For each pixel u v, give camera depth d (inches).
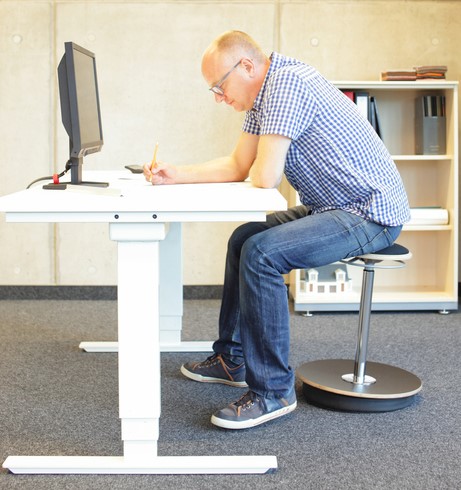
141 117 179.2
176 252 134.6
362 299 105.7
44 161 179.9
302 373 111.0
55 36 177.2
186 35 177.2
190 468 84.5
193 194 85.0
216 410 105.0
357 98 163.5
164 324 136.9
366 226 97.3
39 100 178.4
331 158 97.0
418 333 149.6
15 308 173.8
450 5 177.9
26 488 81.3
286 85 93.5
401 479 83.4
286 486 81.7
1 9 176.1
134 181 109.5
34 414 103.5
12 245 182.4
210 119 179.6
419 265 183.9
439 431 97.5
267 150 94.0
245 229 109.8
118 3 176.2
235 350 115.5
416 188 180.4
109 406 106.9
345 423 100.2
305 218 96.7
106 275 183.6
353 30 177.5
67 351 137.0
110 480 83.4
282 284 93.9
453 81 162.6
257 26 177.0
